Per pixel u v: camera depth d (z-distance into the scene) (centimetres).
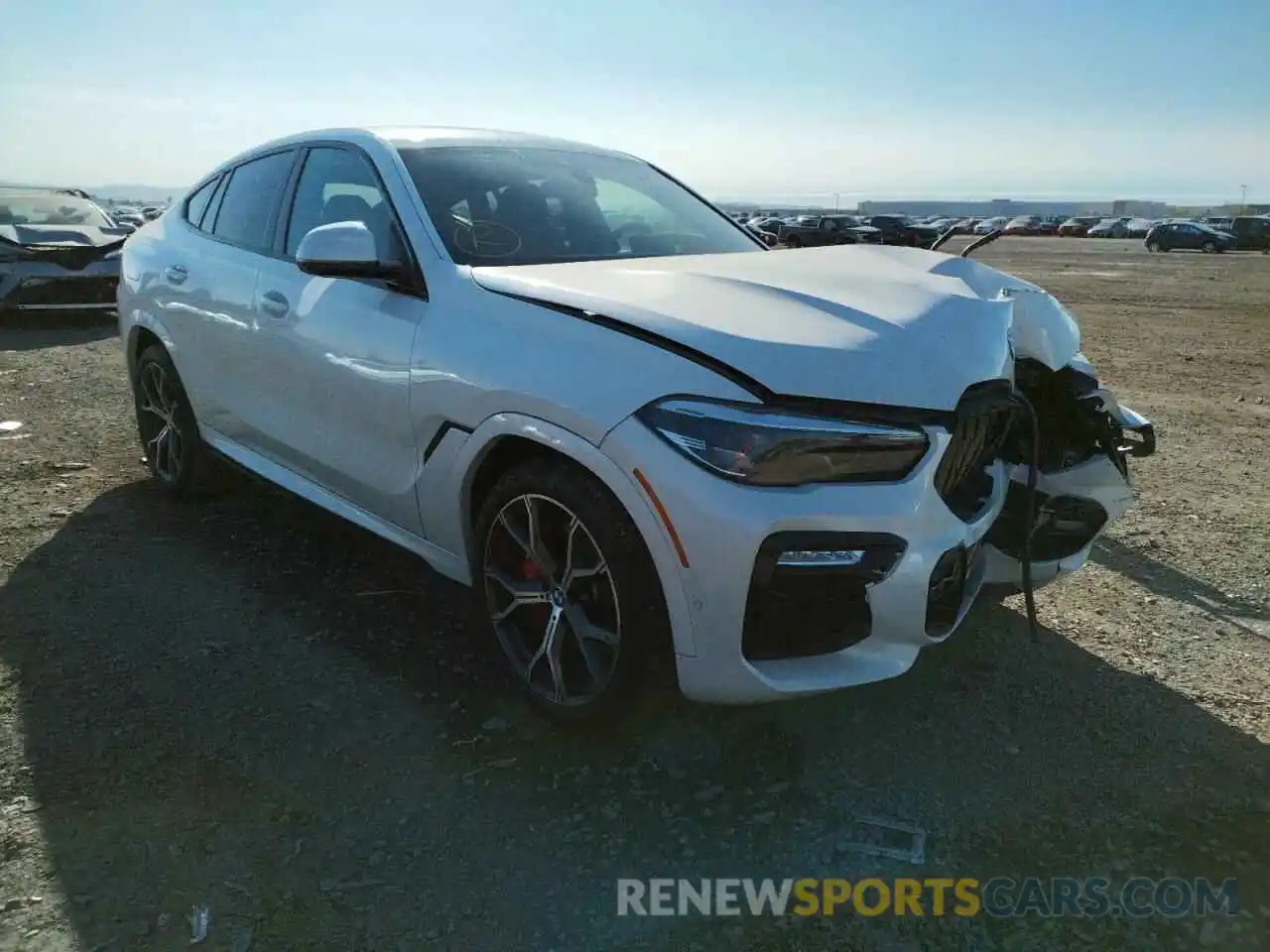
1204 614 373
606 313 256
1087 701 308
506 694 304
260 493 484
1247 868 236
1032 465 287
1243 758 279
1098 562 423
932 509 242
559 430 252
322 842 237
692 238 383
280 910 216
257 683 307
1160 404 811
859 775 269
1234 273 2761
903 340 250
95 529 432
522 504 273
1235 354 1128
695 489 229
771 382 232
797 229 4341
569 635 277
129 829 239
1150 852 241
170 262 439
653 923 216
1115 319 1523
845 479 233
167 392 457
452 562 304
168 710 290
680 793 260
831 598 236
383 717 290
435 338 291
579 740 280
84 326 1082
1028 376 326
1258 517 489
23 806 246
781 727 291
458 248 314
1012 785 265
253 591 372
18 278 1005
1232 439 674
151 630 339
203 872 226
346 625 347
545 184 366
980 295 298
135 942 206
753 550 227
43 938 206
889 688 314
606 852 238
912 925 217
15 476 503
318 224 363
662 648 248
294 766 266
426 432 294
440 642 337
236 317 384
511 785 261
